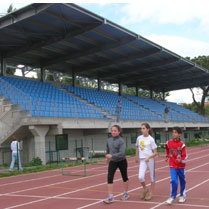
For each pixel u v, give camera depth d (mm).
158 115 37000
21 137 19172
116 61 29766
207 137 46406
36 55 27359
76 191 9109
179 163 6812
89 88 35969
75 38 23328
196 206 6637
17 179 12602
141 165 7258
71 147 22438
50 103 20875
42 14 18328
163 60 32188
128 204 6992
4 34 21391
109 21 20562
